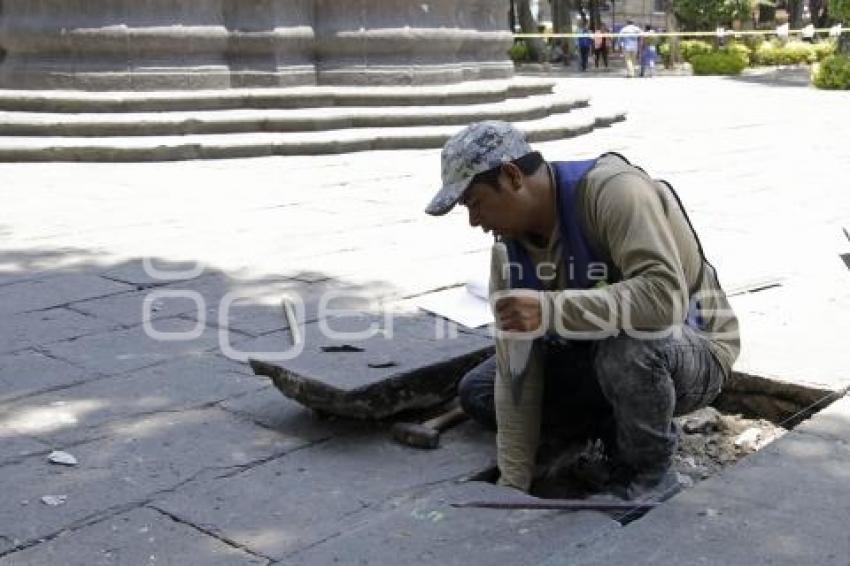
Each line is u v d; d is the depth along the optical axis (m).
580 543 2.60
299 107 11.16
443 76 11.95
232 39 11.23
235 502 3.01
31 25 10.92
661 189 2.95
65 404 3.76
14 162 9.80
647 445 2.98
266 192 8.34
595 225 2.81
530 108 12.16
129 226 6.97
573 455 3.47
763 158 10.58
